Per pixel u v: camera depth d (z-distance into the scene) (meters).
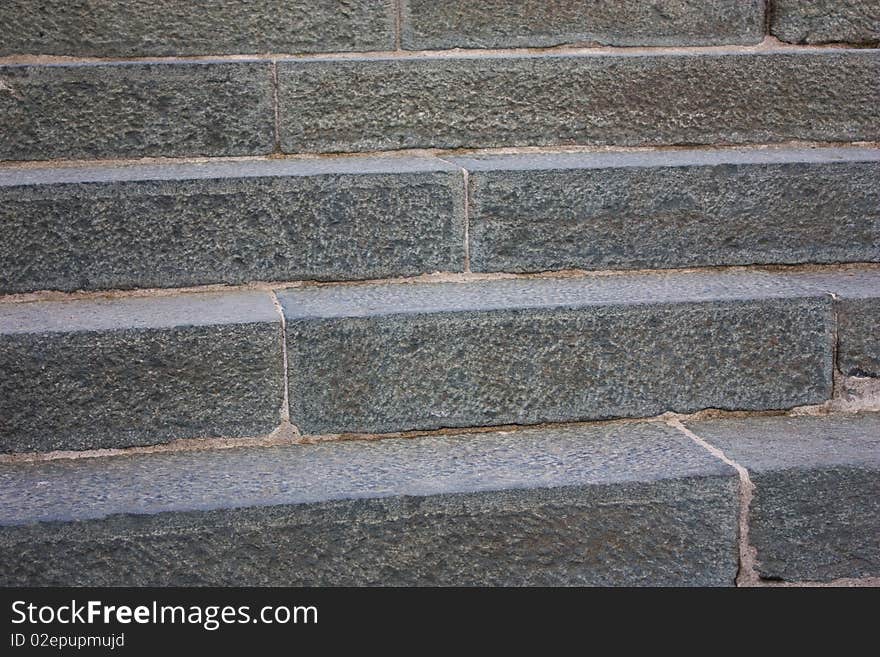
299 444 2.47
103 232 2.68
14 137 2.95
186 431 2.43
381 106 3.10
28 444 2.38
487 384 2.52
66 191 2.66
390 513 2.16
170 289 2.72
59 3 3.13
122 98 2.98
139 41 3.19
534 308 2.51
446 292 2.69
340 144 3.10
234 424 2.45
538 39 3.35
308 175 2.73
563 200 2.82
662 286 2.72
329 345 2.45
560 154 3.10
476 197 2.79
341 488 2.19
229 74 3.02
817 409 2.64
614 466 2.29
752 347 2.59
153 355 2.40
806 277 2.84
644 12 3.38
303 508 2.13
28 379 2.37
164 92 2.99
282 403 2.46
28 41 3.13
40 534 2.05
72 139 2.97
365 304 2.55
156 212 2.70
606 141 3.18
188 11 3.20
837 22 3.43
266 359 2.44
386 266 2.79
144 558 2.10
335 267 2.77
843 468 2.28
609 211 2.84
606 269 2.87
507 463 2.32
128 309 2.57
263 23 3.24
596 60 3.14
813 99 3.22
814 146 3.25
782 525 2.28
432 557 2.19
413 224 2.78
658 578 2.26
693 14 3.39
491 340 2.50
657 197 2.85
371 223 2.77
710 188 2.86
